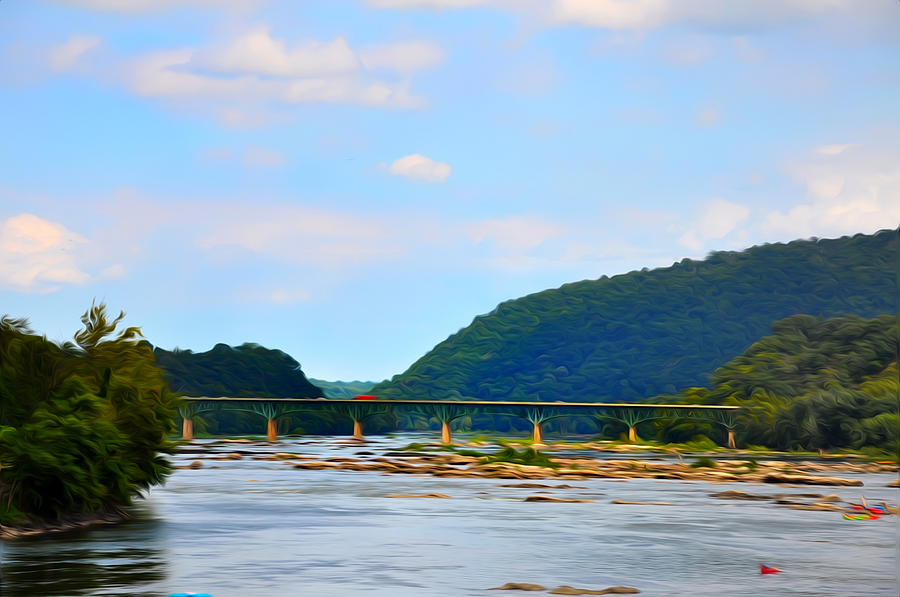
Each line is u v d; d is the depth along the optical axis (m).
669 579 44.66
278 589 40.44
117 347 66.62
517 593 40.41
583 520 70.19
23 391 58.81
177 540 54.88
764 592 41.66
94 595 38.50
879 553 53.84
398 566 47.03
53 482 56.56
